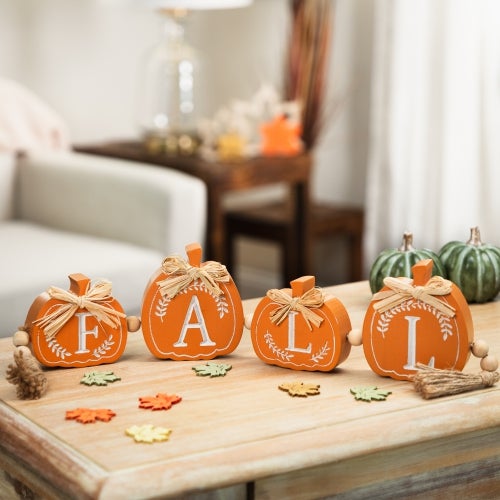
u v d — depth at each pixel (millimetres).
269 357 1573
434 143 3520
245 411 1370
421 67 3506
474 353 1489
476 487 1409
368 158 4000
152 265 2854
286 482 1257
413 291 1476
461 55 3350
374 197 3723
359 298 1994
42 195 3297
